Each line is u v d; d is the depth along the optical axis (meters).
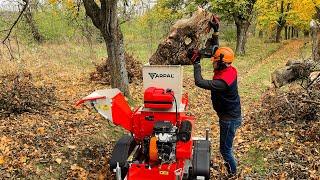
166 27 32.91
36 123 8.19
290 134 8.15
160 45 6.79
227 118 6.17
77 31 25.17
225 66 5.94
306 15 35.34
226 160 6.42
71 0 11.45
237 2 28.56
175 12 30.81
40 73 15.48
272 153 7.36
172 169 5.33
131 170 5.42
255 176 6.54
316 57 14.52
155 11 30.23
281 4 37.00
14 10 16.02
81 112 9.63
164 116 5.64
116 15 10.59
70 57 20.73
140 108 6.08
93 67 18.36
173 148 5.43
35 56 19.03
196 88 15.66
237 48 33.53
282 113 9.22
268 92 13.51
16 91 9.30
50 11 24.16
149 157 5.45
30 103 9.30
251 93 14.83
